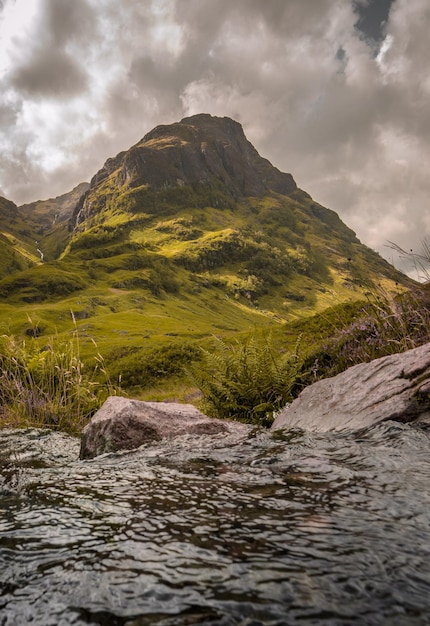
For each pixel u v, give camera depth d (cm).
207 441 515
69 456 578
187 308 18225
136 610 171
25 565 213
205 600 175
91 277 18862
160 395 1962
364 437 448
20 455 572
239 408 806
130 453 487
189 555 214
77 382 918
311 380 869
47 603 179
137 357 2417
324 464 368
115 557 217
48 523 270
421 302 766
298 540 224
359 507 266
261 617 162
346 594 174
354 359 801
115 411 584
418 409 479
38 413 867
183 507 287
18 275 16900
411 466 343
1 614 173
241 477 352
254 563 202
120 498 316
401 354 605
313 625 156
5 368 916
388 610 163
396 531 229
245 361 851
